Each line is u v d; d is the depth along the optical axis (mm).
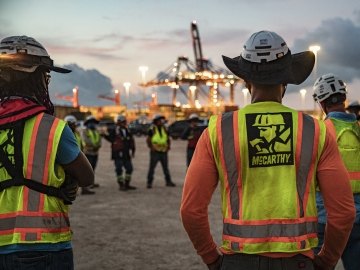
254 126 2033
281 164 1997
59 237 2160
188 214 2000
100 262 5375
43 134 2158
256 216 1971
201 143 2070
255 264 1953
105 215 8203
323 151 2021
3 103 2207
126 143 11367
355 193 3279
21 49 2219
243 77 2102
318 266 2107
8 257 2068
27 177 2125
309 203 2008
